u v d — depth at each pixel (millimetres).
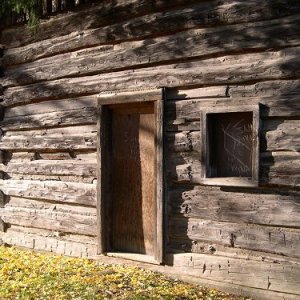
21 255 5988
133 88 5258
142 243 5348
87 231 5695
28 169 6258
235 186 4602
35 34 6137
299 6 4324
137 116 5391
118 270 5180
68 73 5789
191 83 4871
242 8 4594
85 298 4340
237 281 4605
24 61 6266
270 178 4422
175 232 4984
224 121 4801
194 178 4848
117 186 5539
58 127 5961
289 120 4375
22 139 6301
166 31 5047
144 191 5336
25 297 4461
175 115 4973
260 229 4508
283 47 4422
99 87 5531
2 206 6574
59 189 5941
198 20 4832
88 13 5633
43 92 6035
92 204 5641
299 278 4305
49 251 6086
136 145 5395
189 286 4754
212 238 4758
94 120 5590
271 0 4449
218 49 4723
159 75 5078
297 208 4324
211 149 4801
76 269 5258
